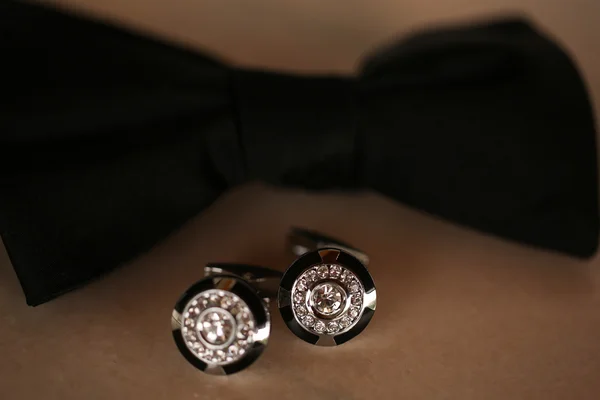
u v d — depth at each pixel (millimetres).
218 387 125
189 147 137
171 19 175
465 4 187
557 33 187
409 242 152
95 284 139
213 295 123
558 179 144
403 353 131
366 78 145
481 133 145
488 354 131
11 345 128
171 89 135
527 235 145
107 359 127
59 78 129
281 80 141
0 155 127
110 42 136
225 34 177
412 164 146
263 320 124
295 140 138
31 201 129
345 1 182
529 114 145
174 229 138
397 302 139
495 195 146
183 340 123
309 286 127
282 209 157
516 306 140
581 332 135
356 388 125
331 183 148
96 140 132
